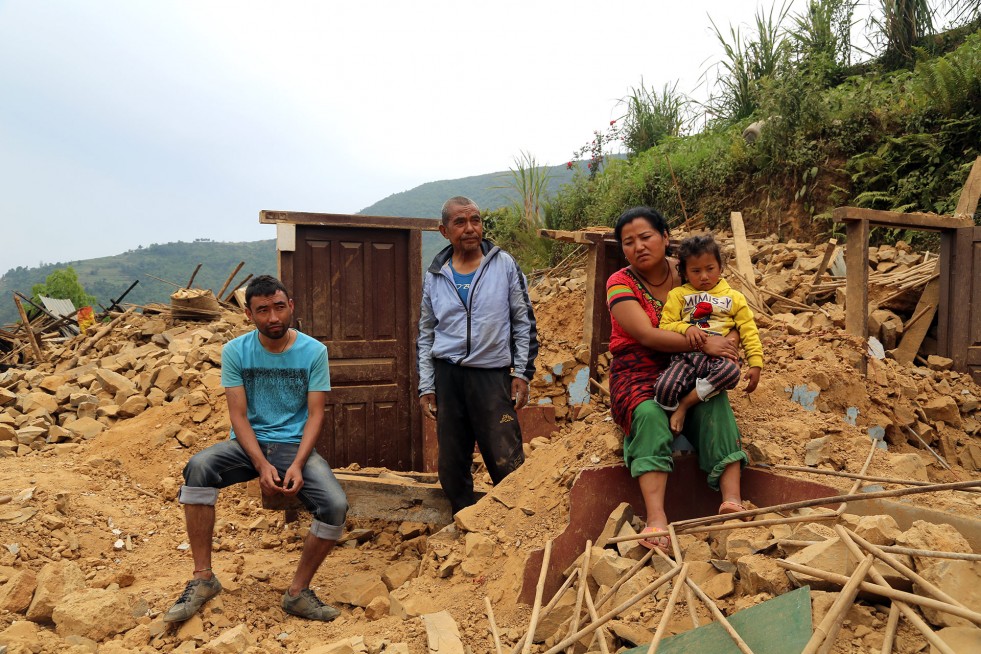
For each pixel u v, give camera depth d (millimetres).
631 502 3441
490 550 3492
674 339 3258
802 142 9352
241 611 3496
